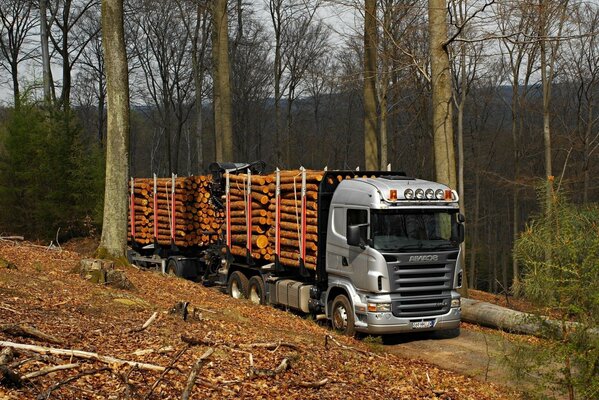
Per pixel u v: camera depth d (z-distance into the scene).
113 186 15.83
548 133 27.75
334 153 56.03
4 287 9.98
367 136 21.81
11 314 8.28
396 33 21.58
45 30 30.97
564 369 6.57
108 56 15.52
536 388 7.07
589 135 34.66
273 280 15.29
